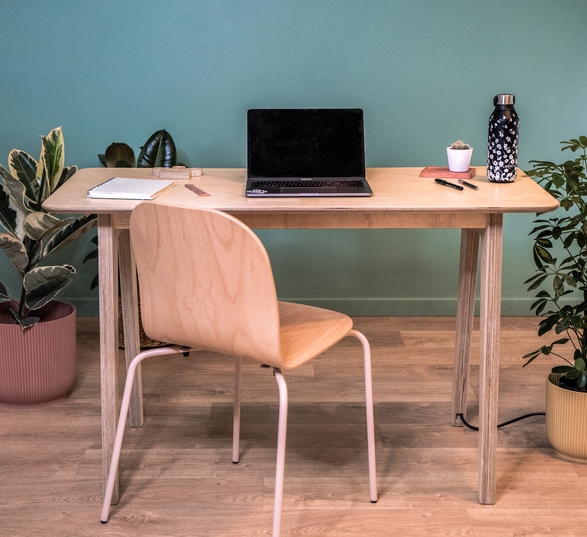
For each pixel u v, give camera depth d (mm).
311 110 2404
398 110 3484
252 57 3428
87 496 2283
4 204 2742
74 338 2861
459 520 2178
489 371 2189
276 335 1880
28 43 3400
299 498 2270
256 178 2385
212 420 2725
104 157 3422
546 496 2287
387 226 2133
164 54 3422
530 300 3660
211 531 2127
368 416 2215
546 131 3506
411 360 3201
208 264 1880
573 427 2400
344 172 2391
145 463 2449
